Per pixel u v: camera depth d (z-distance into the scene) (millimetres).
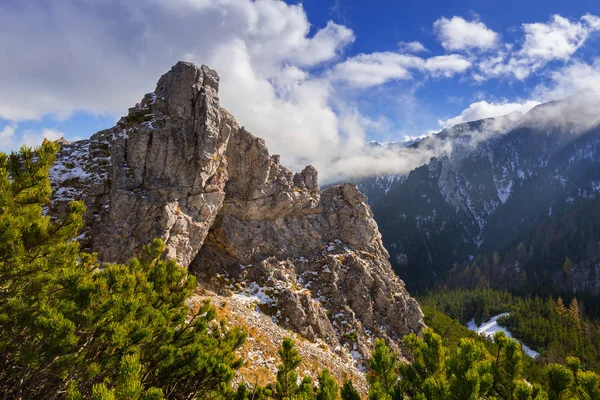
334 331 35281
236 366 13523
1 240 9555
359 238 46094
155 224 27938
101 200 28766
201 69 33906
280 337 29109
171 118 31219
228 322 26906
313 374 26281
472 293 149750
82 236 26688
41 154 12172
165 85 34531
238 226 37938
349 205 48156
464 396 7520
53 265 10734
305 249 41938
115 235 26828
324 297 38156
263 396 12242
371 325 38812
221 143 34875
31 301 10234
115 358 9789
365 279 41469
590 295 147750
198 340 12734
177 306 13016
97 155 31922
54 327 8445
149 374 11133
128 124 33188
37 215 11922
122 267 10938
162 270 12906
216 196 33031
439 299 150875
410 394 9445
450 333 65500
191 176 30938
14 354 9656
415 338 10234
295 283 37594
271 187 40188
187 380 11961
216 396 11594
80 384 9773
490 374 7910
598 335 105000
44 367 9281
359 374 31062
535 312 118188
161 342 11328
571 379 7801
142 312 10961
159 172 29938
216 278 34312
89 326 9258
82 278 10664
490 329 116125
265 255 38594
